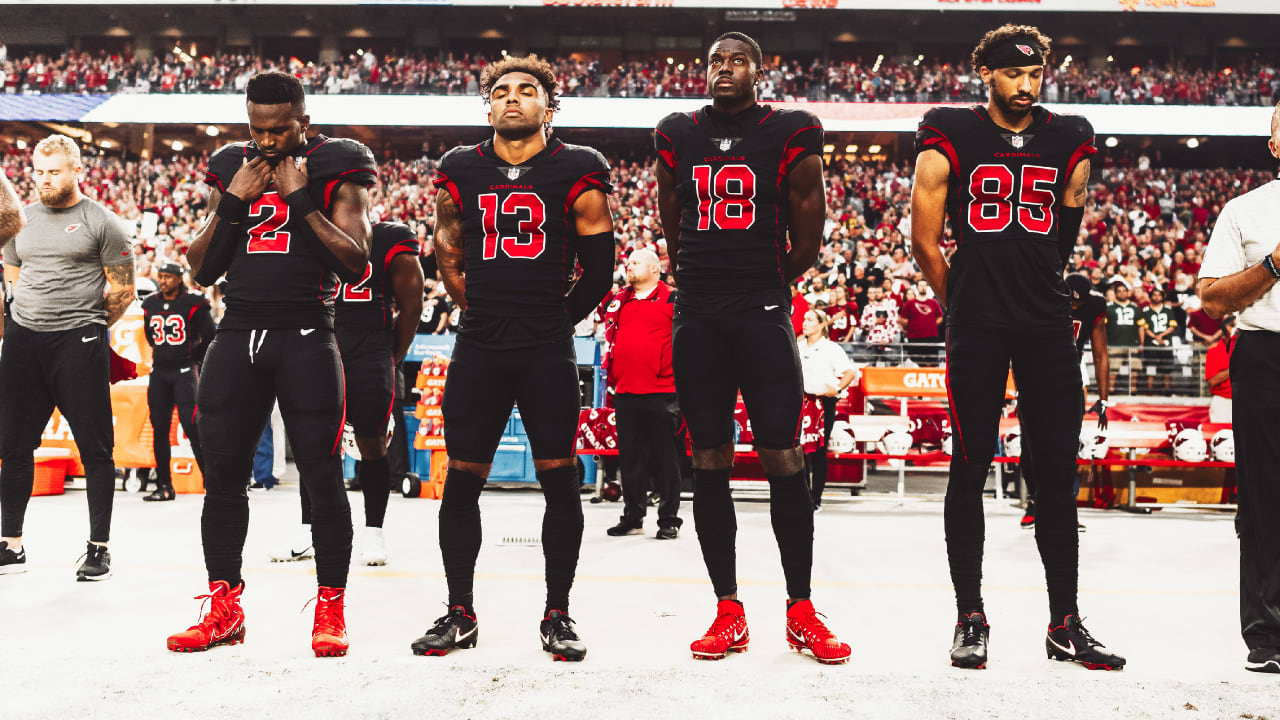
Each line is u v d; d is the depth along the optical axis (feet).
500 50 109.50
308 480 8.70
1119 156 98.07
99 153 100.32
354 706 6.81
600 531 18.19
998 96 8.80
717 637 8.61
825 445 22.13
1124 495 24.06
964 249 8.87
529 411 8.96
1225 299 8.91
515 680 7.55
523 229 8.91
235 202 8.65
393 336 14.39
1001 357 8.79
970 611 8.63
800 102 86.99
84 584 11.73
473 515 9.07
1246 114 83.05
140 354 25.46
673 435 17.26
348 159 8.93
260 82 8.59
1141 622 10.38
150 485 26.27
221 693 7.11
